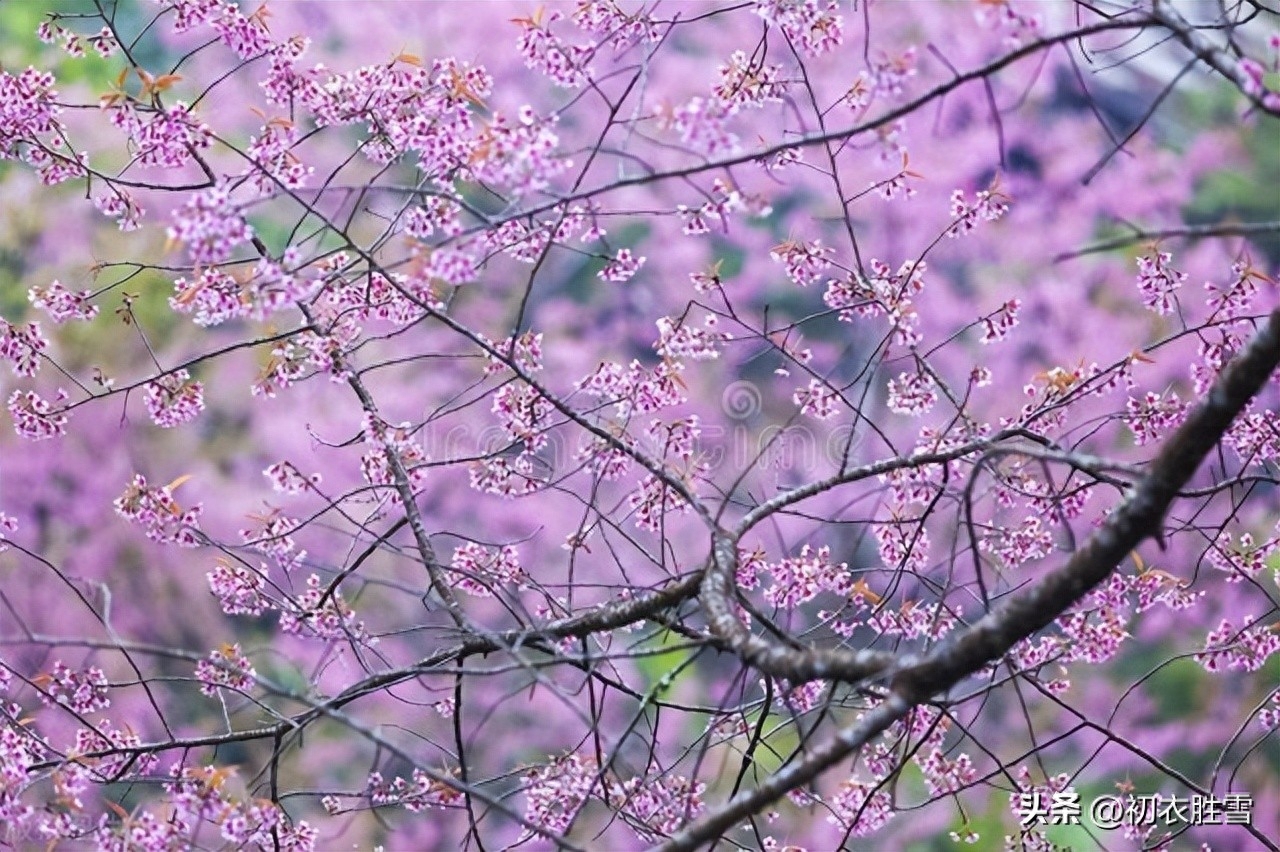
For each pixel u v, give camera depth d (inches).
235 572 240.4
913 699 152.7
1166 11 168.1
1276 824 470.6
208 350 504.1
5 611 470.0
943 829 447.8
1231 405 147.5
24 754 207.5
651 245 534.0
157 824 189.5
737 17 532.1
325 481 484.1
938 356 506.6
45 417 247.0
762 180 450.3
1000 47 520.4
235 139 496.7
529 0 513.3
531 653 444.1
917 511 268.5
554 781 227.3
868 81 165.6
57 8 520.1
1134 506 151.2
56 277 496.7
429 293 232.2
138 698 461.7
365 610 466.0
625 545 475.5
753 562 238.7
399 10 521.3
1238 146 547.8
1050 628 283.7
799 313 522.0
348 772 459.5
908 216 521.3
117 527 479.2
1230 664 249.8
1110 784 485.1
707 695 476.4
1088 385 242.2
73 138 493.0
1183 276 234.2
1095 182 530.3
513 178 166.7
